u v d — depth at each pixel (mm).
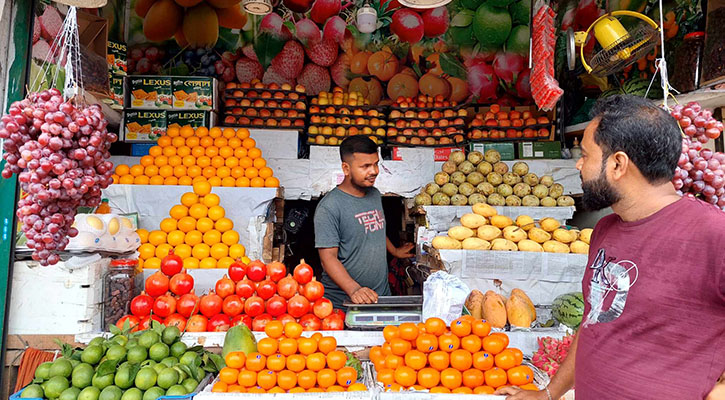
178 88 4211
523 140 4285
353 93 4891
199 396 1684
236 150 3699
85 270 2184
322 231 2793
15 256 2182
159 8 5004
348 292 2512
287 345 1840
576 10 4805
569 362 1621
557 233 2850
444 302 2092
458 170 3943
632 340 1231
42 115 1608
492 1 5340
